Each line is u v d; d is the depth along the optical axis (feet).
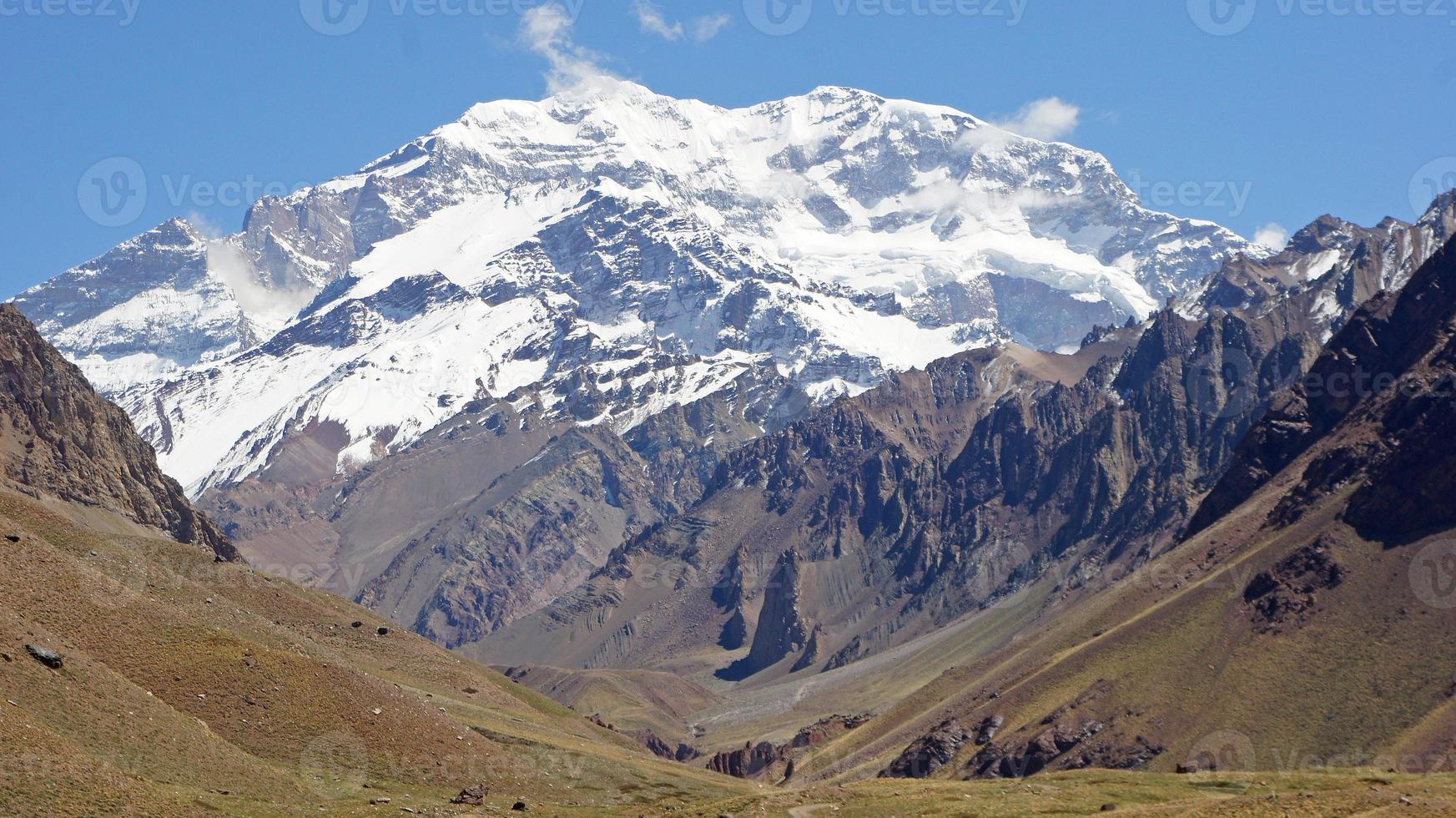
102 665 588.09
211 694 640.58
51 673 552.41
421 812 584.40
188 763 555.69
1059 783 654.53
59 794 478.59
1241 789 634.02
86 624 654.94
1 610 573.33
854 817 589.32
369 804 592.60
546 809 641.81
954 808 589.32
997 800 604.08
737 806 621.72
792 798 636.89
